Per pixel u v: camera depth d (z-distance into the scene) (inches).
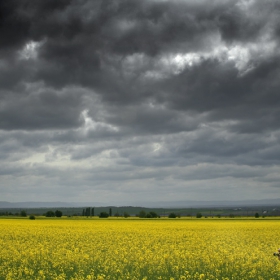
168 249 1002.7
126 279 654.5
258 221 2834.6
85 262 798.5
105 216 4028.1
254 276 676.1
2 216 4037.9
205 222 2593.5
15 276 669.9
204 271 730.8
